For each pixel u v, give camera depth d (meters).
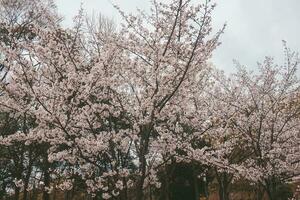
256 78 15.81
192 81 11.57
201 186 23.50
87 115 10.12
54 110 9.55
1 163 19.80
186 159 11.60
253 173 13.16
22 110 9.90
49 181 15.31
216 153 12.09
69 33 11.59
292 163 14.70
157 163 11.85
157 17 11.12
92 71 10.30
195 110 12.78
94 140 9.84
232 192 22.20
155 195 17.19
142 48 11.09
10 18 17.30
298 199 19.19
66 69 10.81
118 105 11.20
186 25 10.93
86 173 10.52
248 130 14.88
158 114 10.54
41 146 16.28
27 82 9.73
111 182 10.42
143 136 10.62
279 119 15.28
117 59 11.01
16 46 10.54
